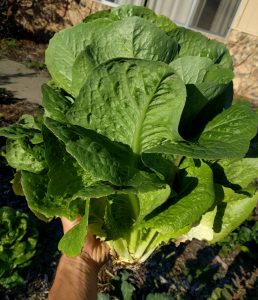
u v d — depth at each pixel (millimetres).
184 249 728
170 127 270
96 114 276
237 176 330
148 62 243
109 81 260
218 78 294
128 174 274
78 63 290
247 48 1314
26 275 621
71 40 330
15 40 1509
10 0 1489
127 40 289
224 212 334
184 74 292
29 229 618
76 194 259
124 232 335
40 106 1055
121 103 271
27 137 325
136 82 257
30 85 1183
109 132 286
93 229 335
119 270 645
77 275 352
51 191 282
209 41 338
